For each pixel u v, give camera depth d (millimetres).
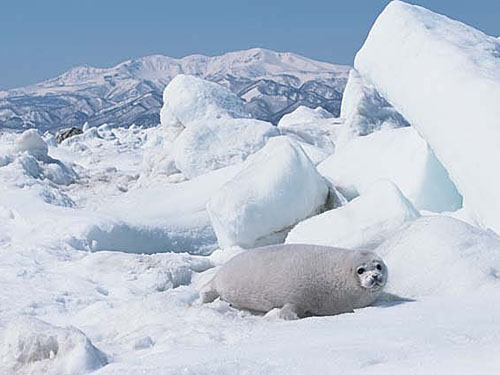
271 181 9164
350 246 7012
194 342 3770
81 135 31141
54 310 6234
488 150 7082
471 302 4449
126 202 11695
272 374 2799
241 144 14055
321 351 3078
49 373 3287
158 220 10297
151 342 3881
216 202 9109
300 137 15828
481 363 2576
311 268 4789
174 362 3168
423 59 8320
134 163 23188
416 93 8234
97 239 9414
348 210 7496
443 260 5289
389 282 5320
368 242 7016
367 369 2748
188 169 14055
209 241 10320
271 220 9109
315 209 9484
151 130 33250
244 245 9125
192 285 7375
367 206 7406
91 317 5062
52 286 7195
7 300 6484
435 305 4461
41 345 3465
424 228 5684
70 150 26406
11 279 7406
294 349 3211
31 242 9141
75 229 9500
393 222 7117
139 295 7016
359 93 15469
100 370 3203
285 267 4855
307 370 2807
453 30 8711
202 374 2811
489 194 7012
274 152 9523
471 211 7730
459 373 2482
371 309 4559
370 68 9133
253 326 4113
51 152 24969
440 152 7844
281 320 4465
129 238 9797
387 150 10367
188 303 5289
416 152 9656
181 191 11508
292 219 9234
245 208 8992
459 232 5543
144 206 11164
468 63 7918
